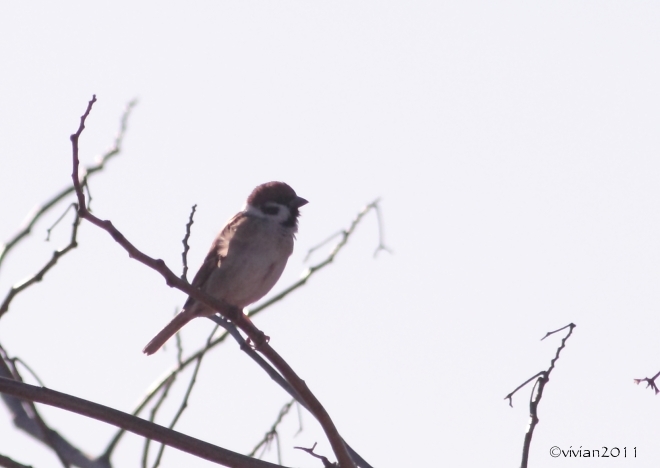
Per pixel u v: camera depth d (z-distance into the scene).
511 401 8.95
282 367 8.80
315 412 8.84
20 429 12.48
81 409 8.72
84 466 12.28
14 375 10.13
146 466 10.38
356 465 9.67
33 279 10.35
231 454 9.02
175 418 10.41
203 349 11.22
